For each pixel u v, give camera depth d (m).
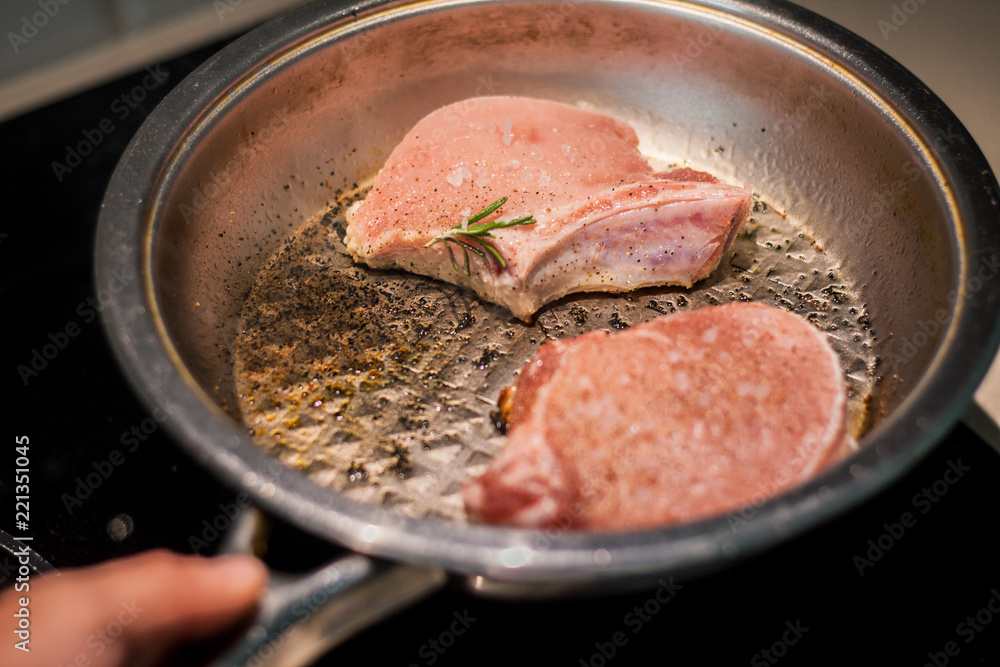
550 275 0.49
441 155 0.50
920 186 0.48
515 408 0.46
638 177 0.50
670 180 0.49
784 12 0.51
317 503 0.40
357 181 0.54
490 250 0.48
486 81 0.55
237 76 0.50
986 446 0.48
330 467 0.46
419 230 0.49
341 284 0.51
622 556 0.39
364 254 0.51
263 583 0.40
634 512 0.42
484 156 0.50
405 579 0.40
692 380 0.44
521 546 0.39
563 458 0.43
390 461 0.46
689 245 0.49
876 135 0.49
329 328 0.50
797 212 0.52
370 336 0.49
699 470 0.43
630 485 0.42
